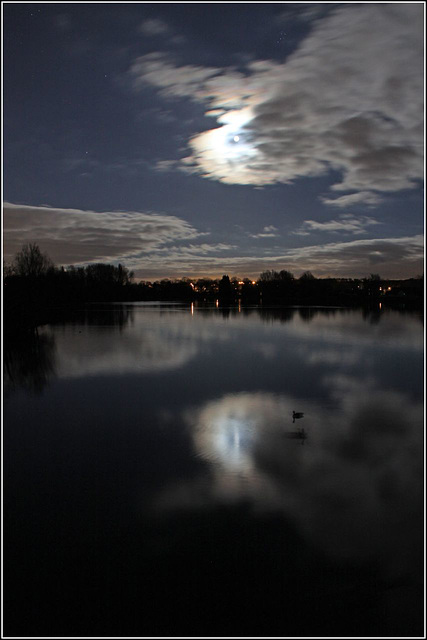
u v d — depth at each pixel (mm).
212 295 161875
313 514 8328
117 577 6691
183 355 26656
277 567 6879
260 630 5754
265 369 22266
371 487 9383
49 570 6863
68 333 38656
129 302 128500
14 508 8688
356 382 19266
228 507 8594
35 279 63688
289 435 12531
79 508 8648
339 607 6113
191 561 7012
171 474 10062
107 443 12062
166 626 5824
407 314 66562
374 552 7203
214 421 13852
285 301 128250
